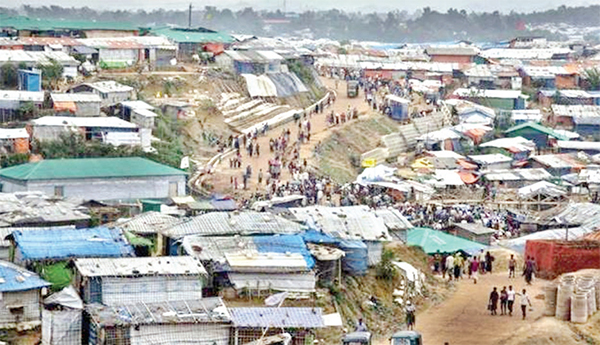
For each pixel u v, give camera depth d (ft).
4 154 631.15
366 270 408.87
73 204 484.33
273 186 612.70
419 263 469.57
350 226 429.79
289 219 431.43
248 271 360.07
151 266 344.90
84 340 322.14
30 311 333.21
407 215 582.35
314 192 602.03
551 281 442.50
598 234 510.17
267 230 404.77
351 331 355.15
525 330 374.63
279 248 380.58
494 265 488.85
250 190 616.80
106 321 313.73
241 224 407.03
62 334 319.47
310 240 400.26
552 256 464.65
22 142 640.58
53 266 351.46
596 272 420.36
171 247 393.50
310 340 332.80
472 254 487.20
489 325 392.06
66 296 325.21
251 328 326.44
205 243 377.50
